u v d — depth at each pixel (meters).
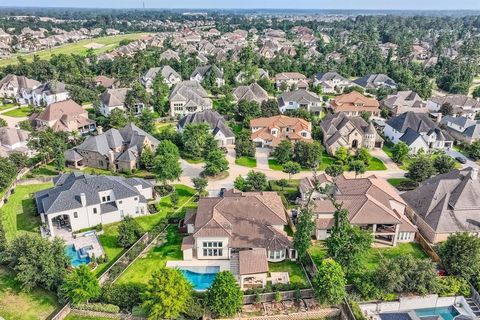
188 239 64.81
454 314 55.69
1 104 154.38
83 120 125.81
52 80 158.50
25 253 57.09
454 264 57.81
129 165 95.00
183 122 119.44
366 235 59.41
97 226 72.00
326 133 111.75
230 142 114.75
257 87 154.88
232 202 68.75
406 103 145.50
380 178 90.25
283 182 87.06
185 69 196.12
